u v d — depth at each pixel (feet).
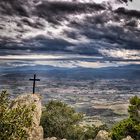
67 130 118.21
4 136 26.96
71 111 129.18
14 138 27.25
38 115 58.03
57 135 115.55
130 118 92.02
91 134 130.82
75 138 120.98
